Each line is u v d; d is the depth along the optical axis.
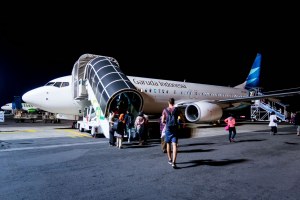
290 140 10.96
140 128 9.48
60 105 15.23
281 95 16.14
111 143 9.25
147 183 4.59
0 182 4.61
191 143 9.93
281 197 3.87
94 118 12.34
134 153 7.68
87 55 14.57
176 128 5.83
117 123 8.60
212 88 22.00
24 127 18.86
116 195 3.95
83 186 4.40
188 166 5.93
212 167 5.83
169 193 4.06
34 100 15.23
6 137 11.73
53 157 6.97
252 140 10.95
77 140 10.73
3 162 6.30
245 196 3.91
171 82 18.67
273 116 13.35
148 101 16.64
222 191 4.16
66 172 5.35
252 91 27.44
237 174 5.23
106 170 5.54
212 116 15.35
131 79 16.22
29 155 7.25
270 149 8.48
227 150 8.22
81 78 14.95
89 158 6.87
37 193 4.02
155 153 7.69
